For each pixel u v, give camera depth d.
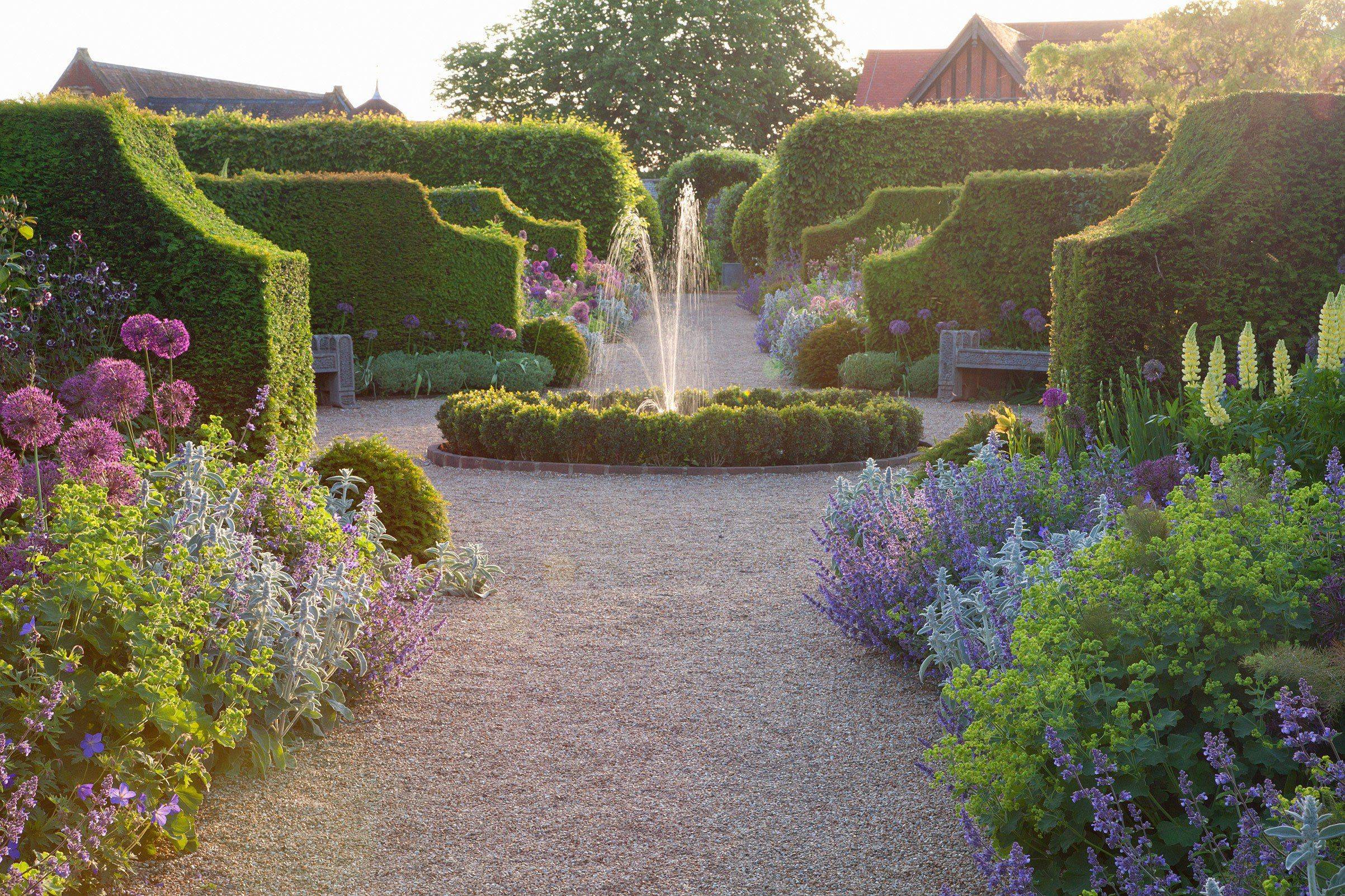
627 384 13.49
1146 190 8.33
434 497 5.41
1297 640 2.36
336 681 3.80
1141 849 2.21
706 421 8.21
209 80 56.22
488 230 13.55
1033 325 11.73
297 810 3.08
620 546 6.08
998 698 2.46
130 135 7.43
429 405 11.66
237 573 3.31
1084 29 37.97
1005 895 2.24
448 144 20.98
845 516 4.87
